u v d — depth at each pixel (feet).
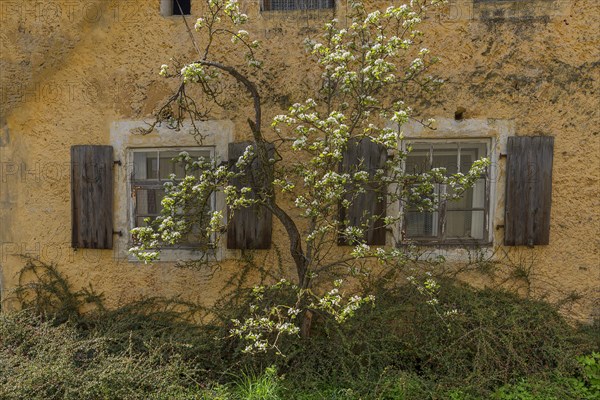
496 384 10.59
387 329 11.70
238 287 13.04
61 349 10.72
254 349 10.89
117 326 12.40
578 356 11.32
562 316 12.32
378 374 10.98
